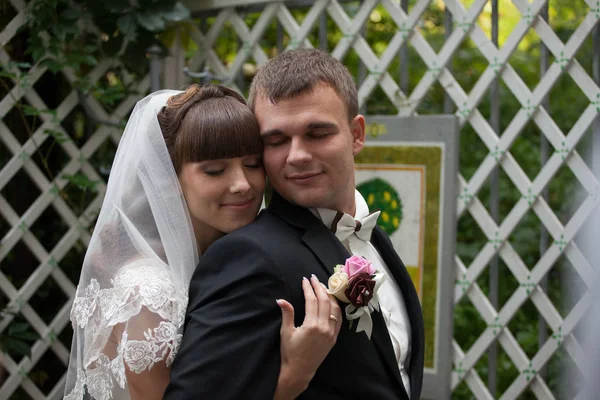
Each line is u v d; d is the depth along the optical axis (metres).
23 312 3.37
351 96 1.79
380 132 3.11
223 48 4.67
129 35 3.38
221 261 1.62
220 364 1.50
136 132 1.83
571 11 5.01
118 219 1.78
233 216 1.76
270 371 1.53
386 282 1.96
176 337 1.62
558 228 2.84
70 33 3.32
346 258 1.70
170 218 1.74
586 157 3.78
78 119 3.85
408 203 3.05
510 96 4.80
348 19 3.23
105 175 3.66
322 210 1.78
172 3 3.42
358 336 1.66
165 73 3.63
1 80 3.32
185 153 1.75
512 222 2.93
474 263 3.01
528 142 4.62
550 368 3.75
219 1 3.49
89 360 1.71
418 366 1.92
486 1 2.95
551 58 4.39
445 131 2.99
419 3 3.08
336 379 1.63
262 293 1.55
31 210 3.37
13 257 3.66
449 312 2.99
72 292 3.48
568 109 4.65
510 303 2.95
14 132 3.57
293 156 1.67
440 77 3.06
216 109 1.74
